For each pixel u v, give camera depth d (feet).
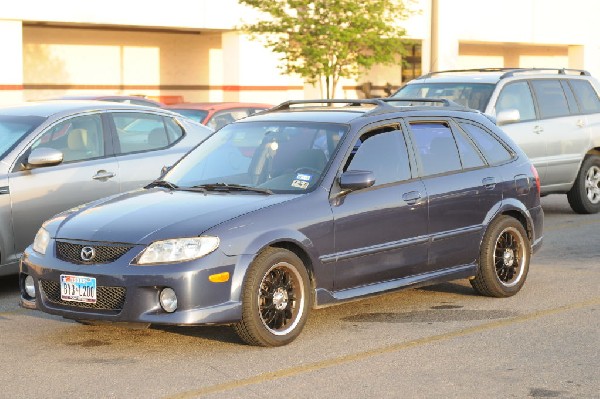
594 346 29.86
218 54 136.98
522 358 28.60
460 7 141.59
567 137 57.88
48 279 29.55
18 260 38.24
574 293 37.32
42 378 26.91
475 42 150.10
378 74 153.48
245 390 25.71
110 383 26.40
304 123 33.37
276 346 29.78
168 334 31.48
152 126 43.34
